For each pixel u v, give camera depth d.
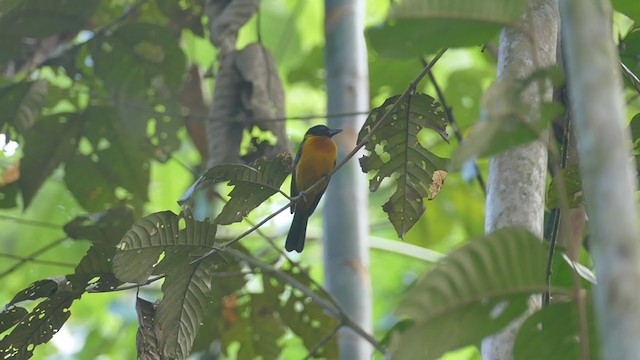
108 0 11.87
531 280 4.31
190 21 11.23
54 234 13.13
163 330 6.83
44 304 7.09
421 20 4.32
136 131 11.05
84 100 13.35
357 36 10.07
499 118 4.21
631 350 3.25
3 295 15.40
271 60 9.55
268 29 15.70
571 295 4.28
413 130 7.33
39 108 10.91
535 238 4.26
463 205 14.50
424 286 4.28
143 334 6.80
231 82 9.50
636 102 12.47
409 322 6.89
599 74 3.57
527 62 6.06
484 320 4.41
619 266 3.35
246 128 9.34
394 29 4.38
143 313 6.89
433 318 4.34
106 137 11.27
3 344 7.19
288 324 9.99
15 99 10.87
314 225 16.92
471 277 4.29
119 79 11.09
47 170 11.16
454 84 13.75
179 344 6.87
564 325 4.78
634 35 8.45
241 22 9.74
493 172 6.14
